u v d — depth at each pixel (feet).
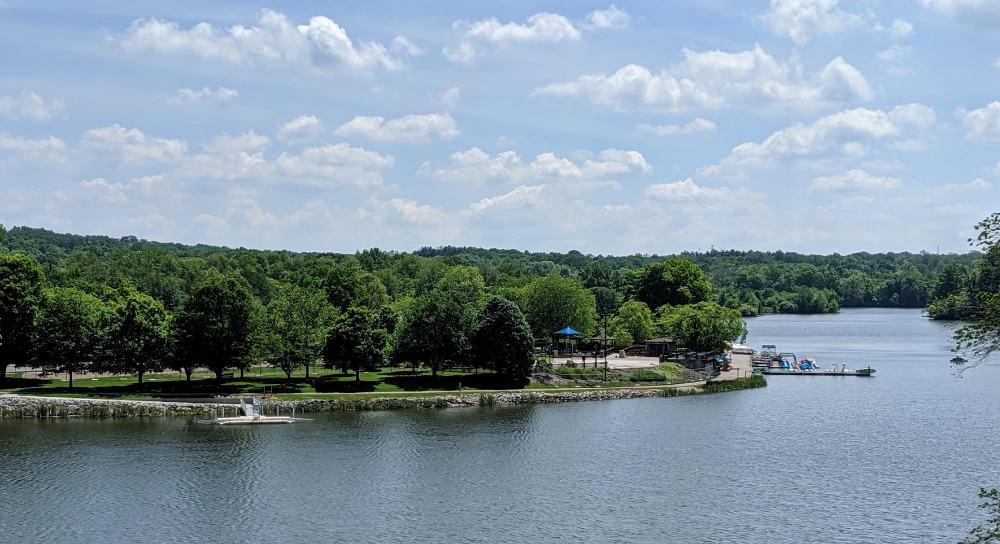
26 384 408.67
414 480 262.26
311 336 421.59
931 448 307.78
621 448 307.78
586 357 535.19
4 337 395.34
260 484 256.52
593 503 238.48
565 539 208.44
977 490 250.98
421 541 207.31
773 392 458.91
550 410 393.29
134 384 414.62
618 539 208.44
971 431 340.39
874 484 257.75
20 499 239.91
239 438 321.32
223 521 221.87
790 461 287.28
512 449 305.53
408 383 435.53
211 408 374.43
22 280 402.31
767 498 243.19
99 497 241.96
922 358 648.79
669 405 409.28
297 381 433.07
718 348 577.43
